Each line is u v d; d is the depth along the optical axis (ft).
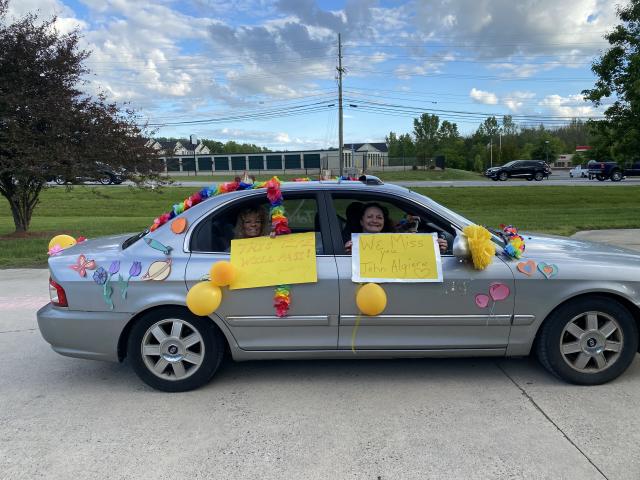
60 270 12.18
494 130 349.00
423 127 323.98
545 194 86.69
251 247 12.09
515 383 12.37
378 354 12.09
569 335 12.05
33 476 8.91
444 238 12.65
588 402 11.28
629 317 11.87
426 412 10.98
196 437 10.13
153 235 12.39
